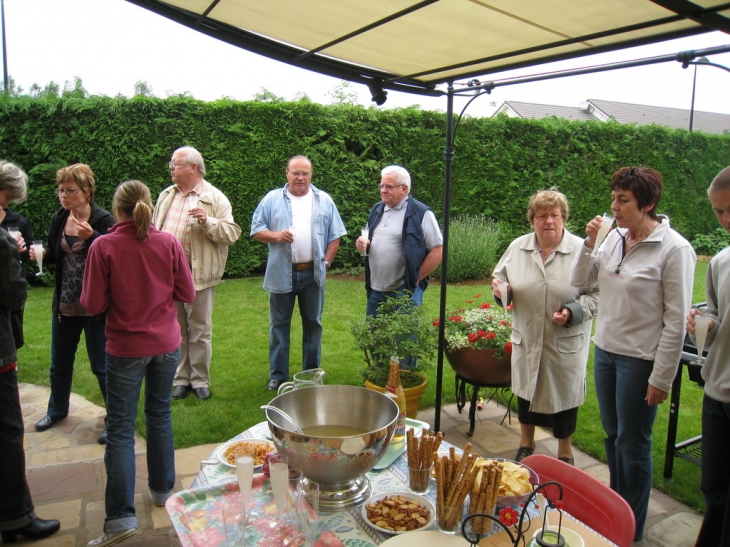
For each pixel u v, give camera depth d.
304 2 1.89
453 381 4.39
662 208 11.57
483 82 2.56
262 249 8.48
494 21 1.89
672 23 1.69
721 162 11.99
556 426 2.91
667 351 2.11
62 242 3.23
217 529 1.40
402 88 2.83
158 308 2.43
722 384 1.97
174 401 3.87
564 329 2.77
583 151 10.34
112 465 2.35
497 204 9.76
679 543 2.45
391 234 3.88
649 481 2.33
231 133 8.01
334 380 4.32
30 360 4.65
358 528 1.42
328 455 1.41
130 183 2.38
